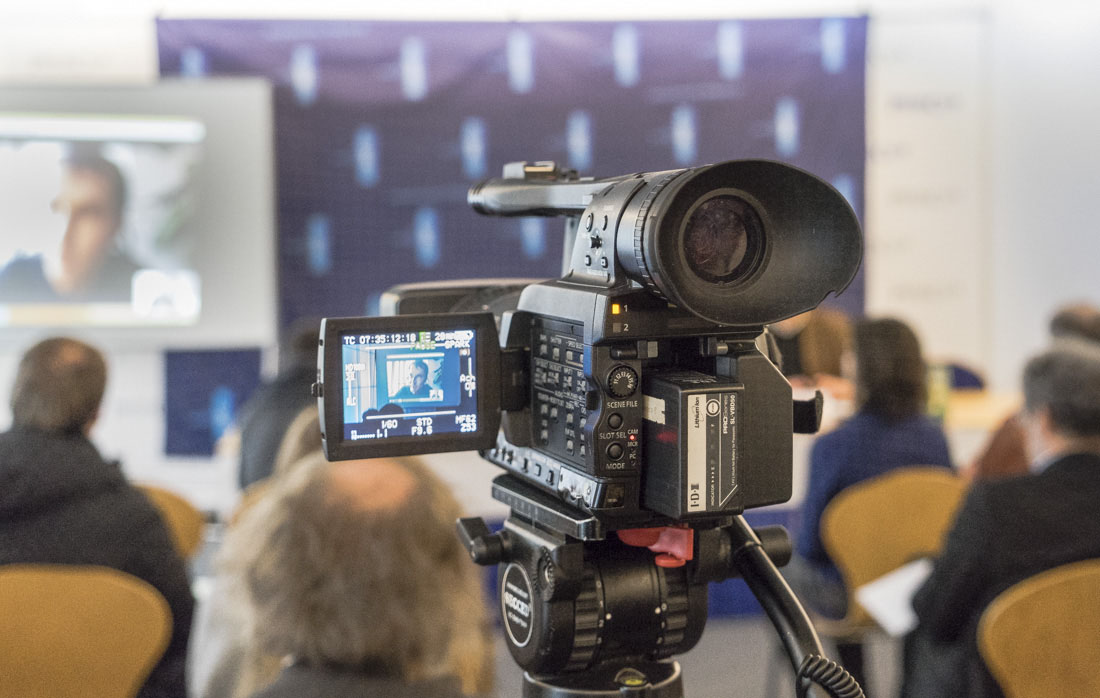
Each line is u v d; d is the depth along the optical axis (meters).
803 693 0.77
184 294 4.26
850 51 4.31
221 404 4.35
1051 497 1.79
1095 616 1.63
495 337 0.94
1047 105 4.31
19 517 1.81
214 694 1.37
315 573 1.05
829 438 2.62
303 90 4.23
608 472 0.81
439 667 1.10
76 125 4.16
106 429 4.30
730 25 4.27
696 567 0.88
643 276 0.77
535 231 4.35
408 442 0.91
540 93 4.26
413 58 4.22
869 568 2.45
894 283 4.50
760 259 0.79
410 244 4.32
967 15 4.39
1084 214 4.23
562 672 0.92
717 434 0.77
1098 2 4.14
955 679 1.89
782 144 4.34
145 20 4.16
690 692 3.19
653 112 4.29
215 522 3.51
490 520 3.08
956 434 3.46
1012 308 4.50
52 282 4.20
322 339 0.89
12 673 1.66
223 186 4.22
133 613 1.68
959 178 4.47
